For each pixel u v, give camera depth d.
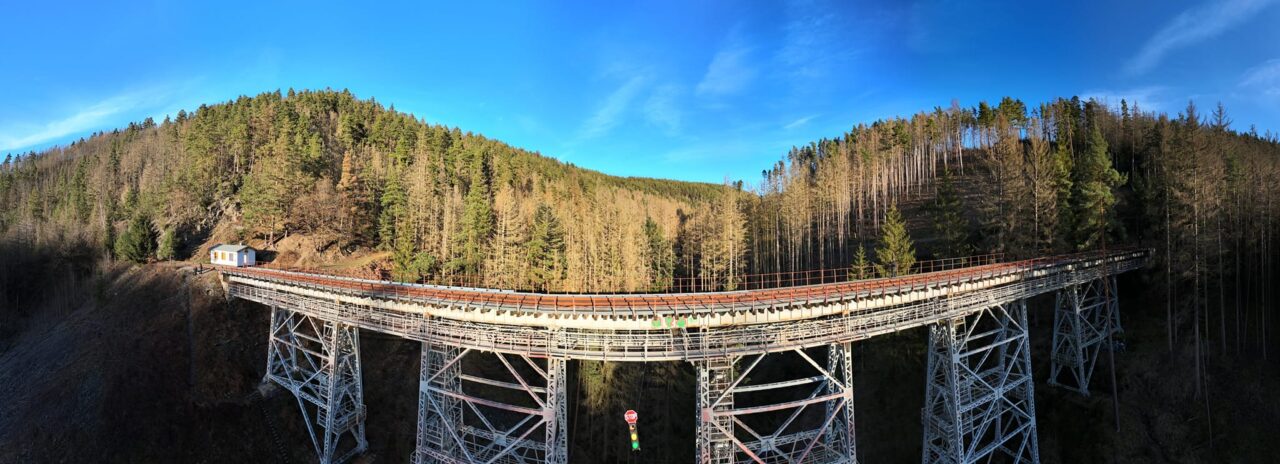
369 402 42.44
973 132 108.06
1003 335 35.53
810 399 28.47
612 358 27.47
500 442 30.67
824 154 118.19
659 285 60.47
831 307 29.45
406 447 40.84
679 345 28.05
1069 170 57.41
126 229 66.62
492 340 29.11
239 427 39.19
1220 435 32.50
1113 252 43.56
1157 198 45.03
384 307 32.59
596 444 43.81
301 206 67.94
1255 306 37.88
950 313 30.84
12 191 100.12
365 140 110.56
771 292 33.00
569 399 46.38
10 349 53.22
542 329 30.33
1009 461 36.44
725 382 28.95
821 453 30.33
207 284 49.09
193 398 39.75
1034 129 86.81
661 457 42.69
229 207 76.25
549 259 59.16
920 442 40.00
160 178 86.88
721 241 61.06
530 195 95.31
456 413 34.94
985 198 56.94
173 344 43.22
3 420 39.50
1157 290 41.25
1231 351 36.16
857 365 45.75
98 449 36.12
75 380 40.84
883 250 49.62
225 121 102.81
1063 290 40.31
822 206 71.12
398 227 65.81
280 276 44.94
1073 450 35.47
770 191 87.69
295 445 39.00
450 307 30.52
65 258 63.91
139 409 38.31
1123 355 39.31
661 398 44.84
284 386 39.91
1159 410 34.94
